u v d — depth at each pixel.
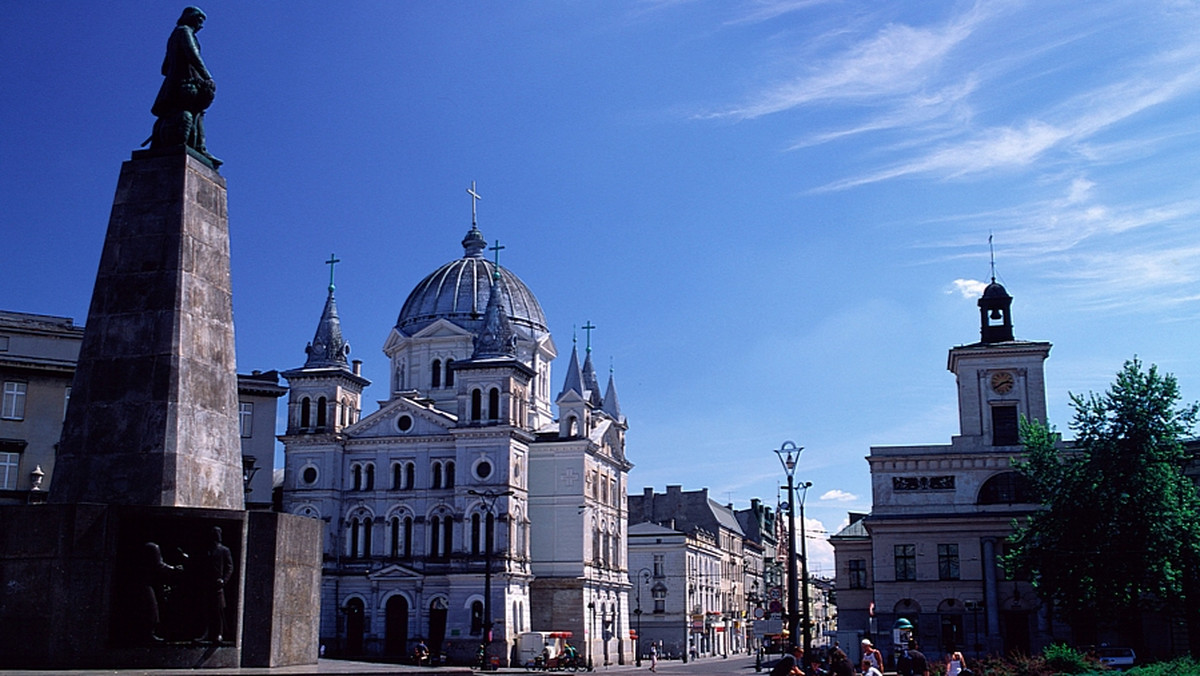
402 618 94.94
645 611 134.25
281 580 24.16
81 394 24.95
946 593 81.38
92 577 22.45
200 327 25.89
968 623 80.38
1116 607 63.25
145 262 25.53
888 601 81.94
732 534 167.75
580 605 101.50
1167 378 64.88
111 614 22.44
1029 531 68.25
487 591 80.00
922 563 82.19
